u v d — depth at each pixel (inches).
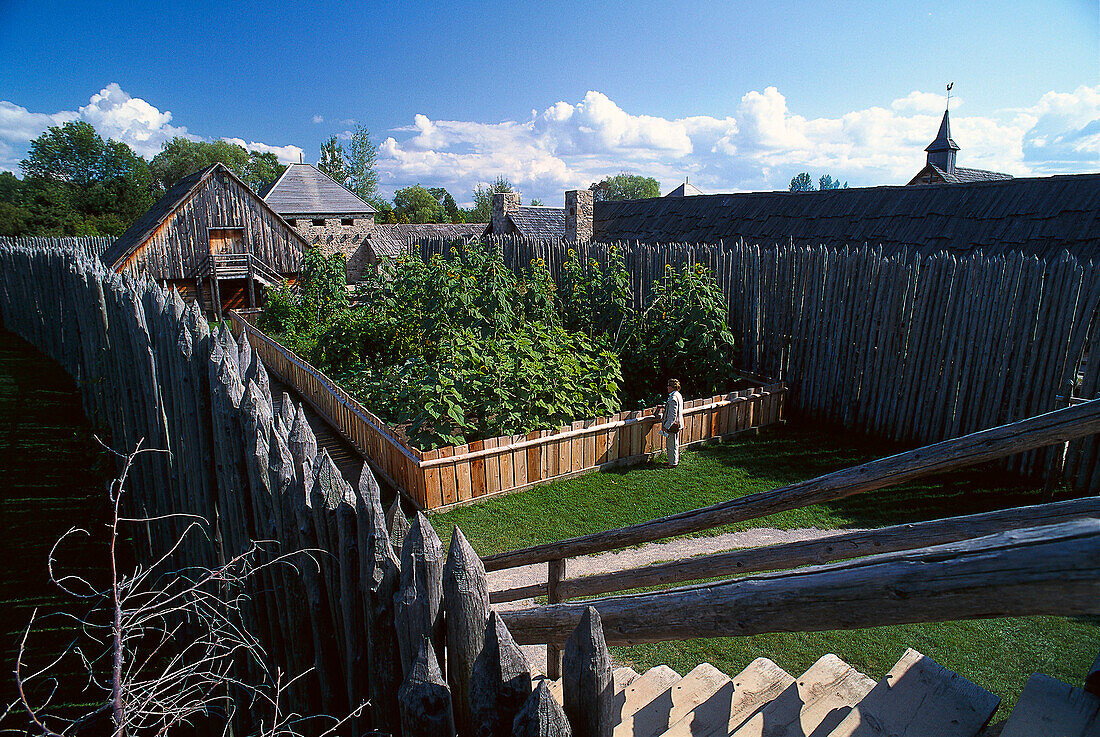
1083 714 74.6
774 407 416.2
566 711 58.8
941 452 86.7
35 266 592.7
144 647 198.1
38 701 173.0
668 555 269.0
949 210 458.6
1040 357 311.4
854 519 292.2
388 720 86.7
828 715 112.1
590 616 55.6
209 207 942.4
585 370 370.9
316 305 670.5
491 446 312.0
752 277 454.9
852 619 45.5
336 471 102.0
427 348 469.7
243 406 127.4
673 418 346.6
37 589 224.5
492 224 1229.1
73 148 2746.1
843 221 520.7
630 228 738.2
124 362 238.4
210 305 989.2
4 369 555.8
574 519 297.4
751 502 102.6
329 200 1513.3
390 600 81.9
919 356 367.2
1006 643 193.9
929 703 98.7
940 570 40.2
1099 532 34.1
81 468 330.6
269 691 136.9
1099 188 390.0
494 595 157.4
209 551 163.3
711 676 134.3
